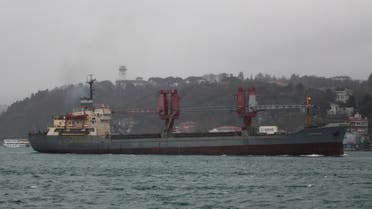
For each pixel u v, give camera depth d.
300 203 99.69
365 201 102.00
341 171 160.75
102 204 98.88
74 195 109.31
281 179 137.62
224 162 195.50
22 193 112.12
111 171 161.62
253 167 173.50
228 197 106.56
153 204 98.69
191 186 123.19
